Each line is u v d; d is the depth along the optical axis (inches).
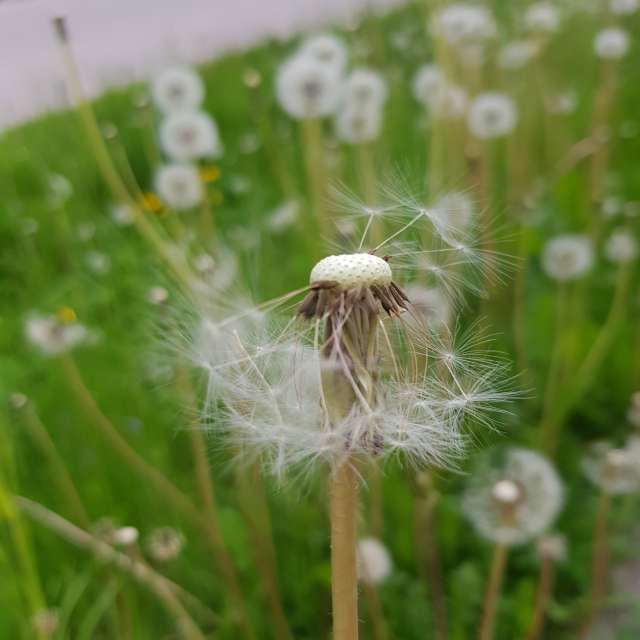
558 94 33.9
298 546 18.3
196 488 19.4
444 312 10.7
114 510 19.5
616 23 38.2
